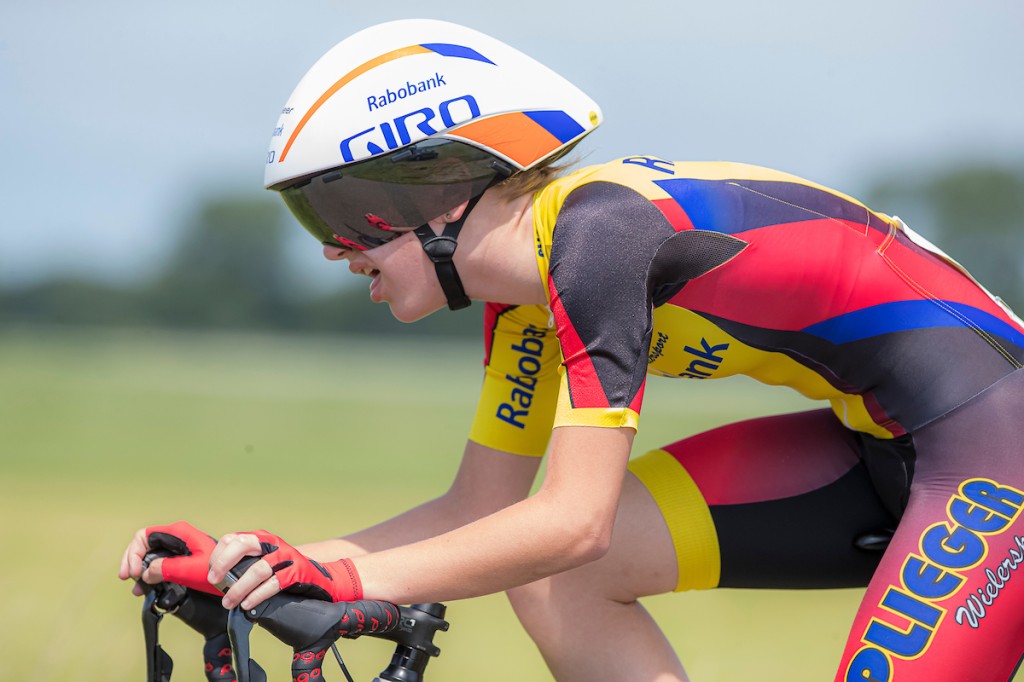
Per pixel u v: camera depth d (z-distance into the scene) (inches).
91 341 6461.6
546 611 334.6
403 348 7042.3
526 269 313.3
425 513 360.5
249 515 1079.6
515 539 275.9
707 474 343.6
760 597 760.3
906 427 313.9
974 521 294.2
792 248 308.8
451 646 598.5
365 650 568.1
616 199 296.2
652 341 322.3
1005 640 290.2
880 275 316.5
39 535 925.8
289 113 310.7
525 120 310.7
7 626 588.7
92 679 493.4
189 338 7229.3
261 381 3981.3
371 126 301.7
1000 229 6402.6
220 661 293.0
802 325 316.2
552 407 364.8
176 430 2279.8
